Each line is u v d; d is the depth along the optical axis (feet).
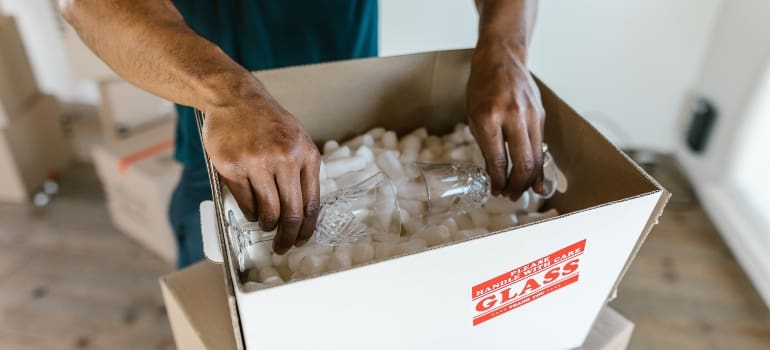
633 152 7.73
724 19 6.56
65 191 7.52
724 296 6.11
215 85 2.41
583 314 2.68
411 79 3.27
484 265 2.20
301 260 2.52
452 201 2.87
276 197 2.38
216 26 3.55
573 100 7.35
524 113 2.76
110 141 6.53
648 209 2.34
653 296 6.07
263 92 2.45
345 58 3.83
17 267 6.50
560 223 2.21
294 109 3.12
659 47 6.88
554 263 2.35
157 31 2.54
